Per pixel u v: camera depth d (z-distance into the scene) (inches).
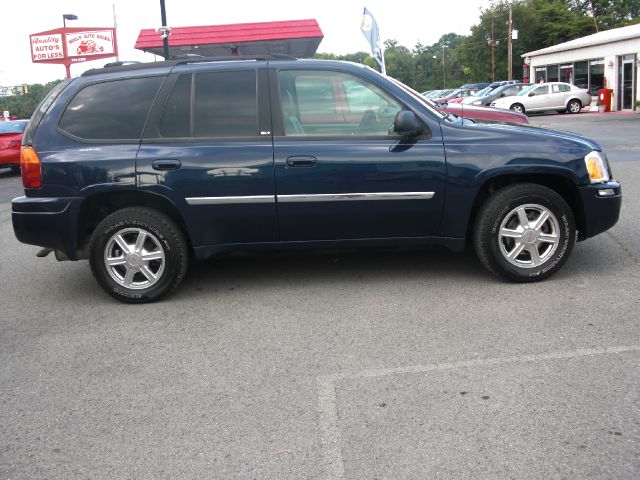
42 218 195.5
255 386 140.6
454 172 191.8
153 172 191.3
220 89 197.3
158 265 200.4
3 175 637.9
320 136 193.6
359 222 195.9
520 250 197.2
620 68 1226.0
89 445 120.2
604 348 149.9
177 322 183.0
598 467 105.4
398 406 128.6
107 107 198.2
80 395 140.5
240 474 109.0
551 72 1557.6
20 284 231.6
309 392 136.6
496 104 1225.4
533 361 145.2
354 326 172.6
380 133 194.7
